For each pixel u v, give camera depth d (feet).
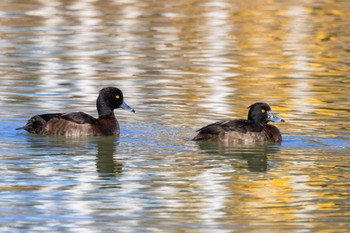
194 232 36.58
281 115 60.54
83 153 49.78
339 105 63.52
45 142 52.54
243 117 59.57
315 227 37.37
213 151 50.90
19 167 46.37
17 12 107.14
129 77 73.15
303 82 72.08
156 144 52.29
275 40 92.32
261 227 37.35
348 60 81.92
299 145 52.47
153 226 37.24
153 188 42.86
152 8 111.55
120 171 45.78
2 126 55.98
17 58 80.38
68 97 65.05
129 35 93.97
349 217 38.75
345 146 52.01
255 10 110.73
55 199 40.81
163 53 84.48
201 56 83.10
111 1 115.75
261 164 47.80
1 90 66.59
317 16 107.45
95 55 82.64
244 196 41.73
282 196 41.81
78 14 106.63
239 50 86.53
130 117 59.47
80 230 36.65
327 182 44.21
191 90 68.49
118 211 39.22
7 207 39.58
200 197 41.45
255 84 71.20
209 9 110.93
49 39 90.84
